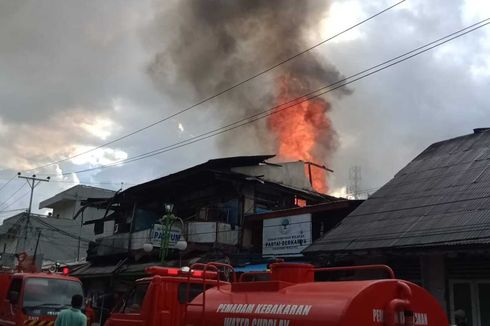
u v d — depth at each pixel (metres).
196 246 22.45
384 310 4.64
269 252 20.41
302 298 5.08
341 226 14.70
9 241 45.66
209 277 7.88
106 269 27.91
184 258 22.70
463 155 15.86
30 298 12.26
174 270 7.73
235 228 22.55
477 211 11.84
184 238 22.97
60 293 12.77
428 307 4.93
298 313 4.89
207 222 22.75
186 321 6.47
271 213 21.03
